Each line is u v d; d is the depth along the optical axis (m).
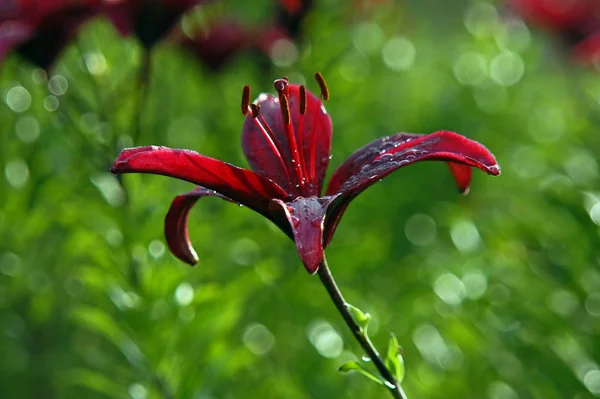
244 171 0.86
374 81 1.54
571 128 1.45
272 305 1.27
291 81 1.39
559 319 1.25
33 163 1.22
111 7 1.14
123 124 1.17
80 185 1.22
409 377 1.25
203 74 1.33
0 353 1.29
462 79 1.70
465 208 1.52
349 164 0.89
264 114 0.92
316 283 1.27
